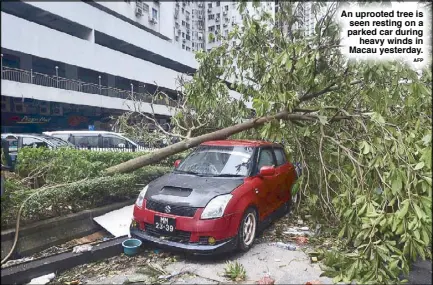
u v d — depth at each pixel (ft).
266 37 20.07
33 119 40.45
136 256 13.52
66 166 18.44
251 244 14.37
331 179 16.38
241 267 12.35
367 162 14.20
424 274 12.28
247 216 14.15
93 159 22.56
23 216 13.78
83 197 16.81
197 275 11.89
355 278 11.15
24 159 18.86
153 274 11.98
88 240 14.97
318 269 12.40
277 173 17.84
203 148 18.02
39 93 38.42
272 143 19.27
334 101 18.65
